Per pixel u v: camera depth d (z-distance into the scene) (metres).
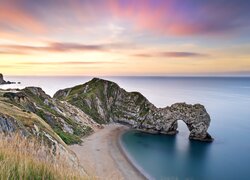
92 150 82.19
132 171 69.19
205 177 68.81
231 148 97.44
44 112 87.88
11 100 77.38
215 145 101.88
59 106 110.56
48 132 47.41
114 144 95.19
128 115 141.38
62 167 8.09
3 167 5.77
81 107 138.25
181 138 113.38
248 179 67.81
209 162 81.12
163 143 104.38
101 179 12.39
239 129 130.62
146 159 81.81
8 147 7.57
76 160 47.00
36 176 6.75
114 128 127.44
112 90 162.12
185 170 73.62
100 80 171.00
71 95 161.00
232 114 181.88
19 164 6.48
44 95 108.75
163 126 121.44
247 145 101.50
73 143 83.75
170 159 83.25
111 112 149.12
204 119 110.06
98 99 151.62
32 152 8.35
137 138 110.69
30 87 104.06
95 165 68.06
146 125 126.00
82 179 8.38
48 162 7.88
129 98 151.50
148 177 66.38
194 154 89.69
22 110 55.75
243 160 83.38
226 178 68.56
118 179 24.48
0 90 84.75
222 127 135.50
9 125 35.66
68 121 99.38
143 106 140.12
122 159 78.56
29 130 41.81
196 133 111.06
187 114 115.19
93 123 123.62
